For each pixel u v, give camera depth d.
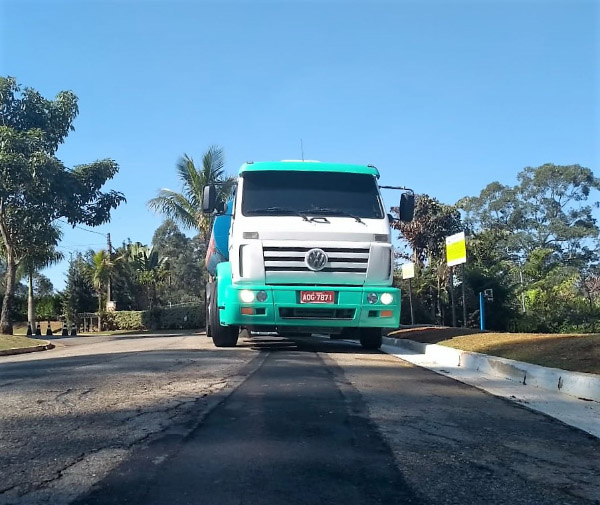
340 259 9.73
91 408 5.82
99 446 4.53
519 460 4.35
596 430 5.20
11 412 5.68
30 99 24.22
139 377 7.78
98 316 39.22
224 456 4.29
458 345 10.72
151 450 4.42
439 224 37.88
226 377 7.73
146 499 3.50
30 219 23.62
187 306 37.94
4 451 4.41
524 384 7.57
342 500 3.53
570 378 6.86
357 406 5.96
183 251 64.44
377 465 4.16
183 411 5.66
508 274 31.16
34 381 7.64
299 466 4.10
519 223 58.41
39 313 45.62
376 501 3.53
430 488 3.75
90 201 25.59
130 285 44.09
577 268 50.78
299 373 8.12
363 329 11.41
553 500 3.60
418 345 11.90
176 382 7.34
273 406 5.89
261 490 3.65
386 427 5.16
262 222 9.76
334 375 7.99
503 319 28.09
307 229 9.73
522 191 59.31
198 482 3.77
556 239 57.03
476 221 59.97
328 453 4.39
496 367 8.41
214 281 12.70
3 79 23.69
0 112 23.88
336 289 9.68
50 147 24.59
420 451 4.51
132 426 5.11
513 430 5.18
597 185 57.84
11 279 24.81
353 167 10.51
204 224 28.22
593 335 9.38
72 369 8.91
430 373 8.54
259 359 9.84
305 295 9.63
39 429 5.03
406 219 10.84
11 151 22.45
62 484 3.73
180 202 29.19
